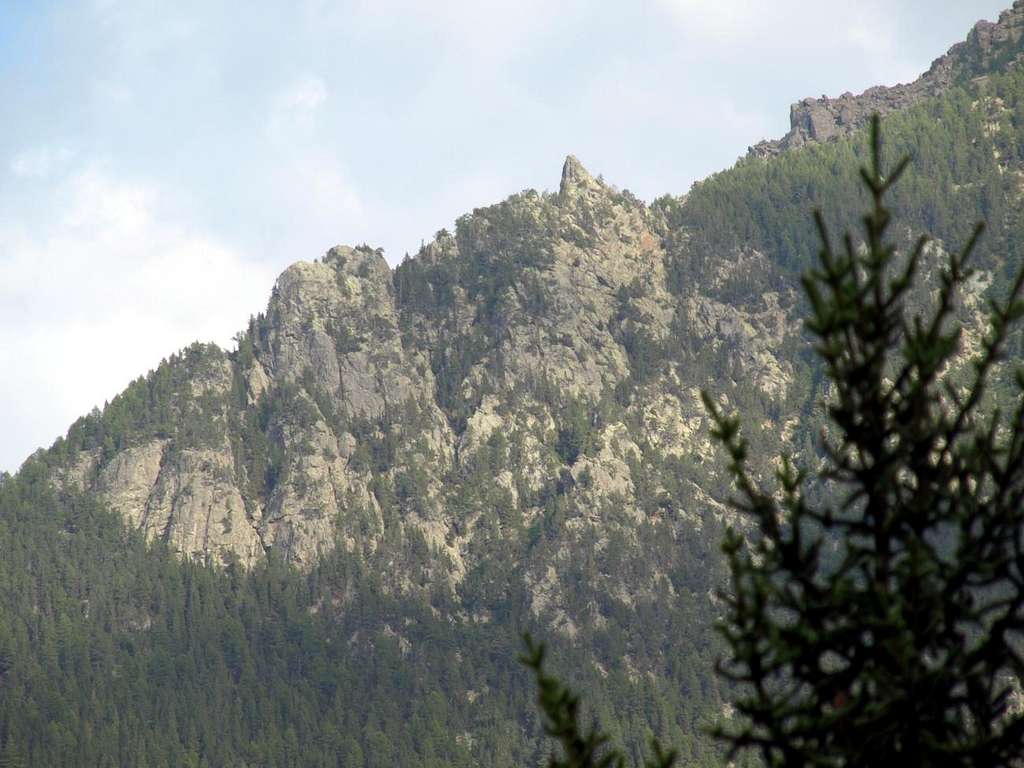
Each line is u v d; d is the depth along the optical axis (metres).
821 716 65.94
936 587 66.06
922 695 64.50
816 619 66.94
